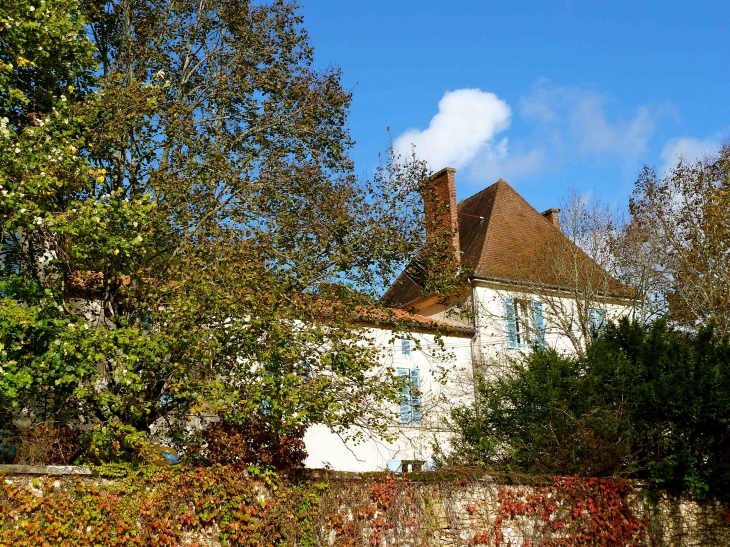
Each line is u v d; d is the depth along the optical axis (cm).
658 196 2428
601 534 1253
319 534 1066
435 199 1405
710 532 1352
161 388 1236
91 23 1460
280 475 1057
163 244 1280
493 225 2775
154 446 1159
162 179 1252
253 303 1073
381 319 1350
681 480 1328
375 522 1109
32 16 1182
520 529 1203
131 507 915
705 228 2234
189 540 957
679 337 1476
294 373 1094
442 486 1176
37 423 1209
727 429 1298
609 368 1373
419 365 2311
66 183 1127
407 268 1387
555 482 1252
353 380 1137
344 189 1324
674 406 1295
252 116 1486
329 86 1510
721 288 2138
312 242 1282
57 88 1317
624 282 2334
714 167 2377
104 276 1241
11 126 1107
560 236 2423
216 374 1138
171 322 1070
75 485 878
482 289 2483
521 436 1351
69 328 1014
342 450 2072
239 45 1509
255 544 1002
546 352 1556
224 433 1052
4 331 974
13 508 823
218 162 1280
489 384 1478
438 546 1138
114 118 1245
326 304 1203
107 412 1175
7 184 1037
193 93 1558
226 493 998
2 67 1114
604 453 1285
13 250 1245
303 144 1467
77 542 855
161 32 1512
